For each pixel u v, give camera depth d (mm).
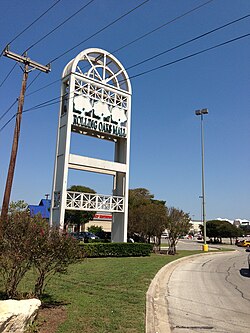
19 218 7215
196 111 36000
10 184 14117
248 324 7020
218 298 9758
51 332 5566
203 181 35250
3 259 6934
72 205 20125
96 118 22172
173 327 6711
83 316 6605
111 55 24016
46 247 7008
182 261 21109
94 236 40281
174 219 27922
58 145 21188
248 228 102188
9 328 4992
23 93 15789
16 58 15891
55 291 8961
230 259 24547
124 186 23312
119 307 7531
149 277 12523
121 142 24281
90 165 21328
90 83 22156
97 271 13469
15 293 7164
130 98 24484
